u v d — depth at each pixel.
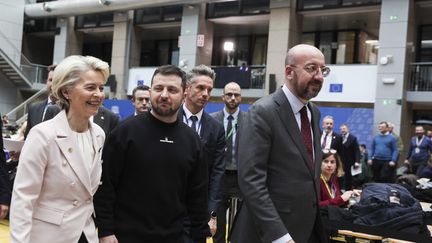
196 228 2.30
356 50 15.27
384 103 11.63
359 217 3.36
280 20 13.77
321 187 3.89
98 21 18.47
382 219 3.27
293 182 2.25
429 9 12.29
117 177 2.12
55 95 1.96
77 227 1.91
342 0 12.99
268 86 13.73
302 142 2.31
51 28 20.06
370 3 12.51
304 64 2.26
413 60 12.14
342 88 12.43
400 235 3.15
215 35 17.95
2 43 18.53
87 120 2.00
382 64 11.74
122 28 17.34
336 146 7.43
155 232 2.10
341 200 3.81
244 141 2.27
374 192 3.46
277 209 2.24
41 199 1.87
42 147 1.84
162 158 2.13
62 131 1.90
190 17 15.51
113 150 2.10
